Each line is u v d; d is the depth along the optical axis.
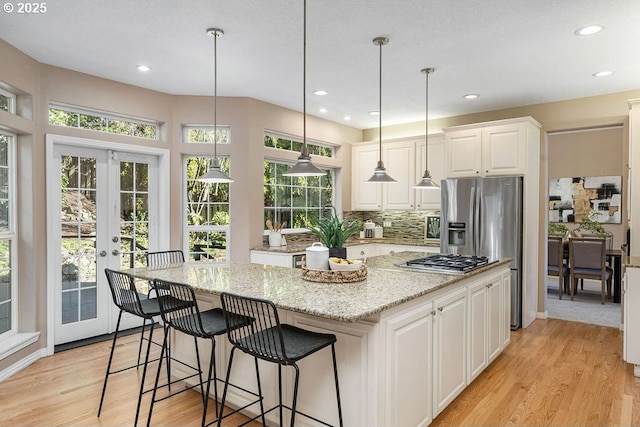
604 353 3.67
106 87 3.94
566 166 7.48
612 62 3.51
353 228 3.07
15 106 3.37
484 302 3.17
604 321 4.77
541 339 4.07
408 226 6.05
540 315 4.91
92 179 3.99
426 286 2.39
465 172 4.82
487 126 4.65
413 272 2.91
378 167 3.40
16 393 2.83
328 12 2.64
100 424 2.44
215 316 2.46
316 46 3.17
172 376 3.09
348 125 6.16
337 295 2.16
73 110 3.81
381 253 5.72
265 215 5.14
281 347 1.80
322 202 5.97
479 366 3.08
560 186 7.54
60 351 3.63
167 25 2.83
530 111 4.95
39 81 3.48
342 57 3.41
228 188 4.73
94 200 4.00
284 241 4.95
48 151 3.54
